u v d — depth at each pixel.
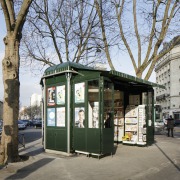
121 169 8.68
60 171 8.41
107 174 8.05
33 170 8.53
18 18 9.80
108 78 10.70
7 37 10.02
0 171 8.40
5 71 9.95
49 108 12.40
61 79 11.74
